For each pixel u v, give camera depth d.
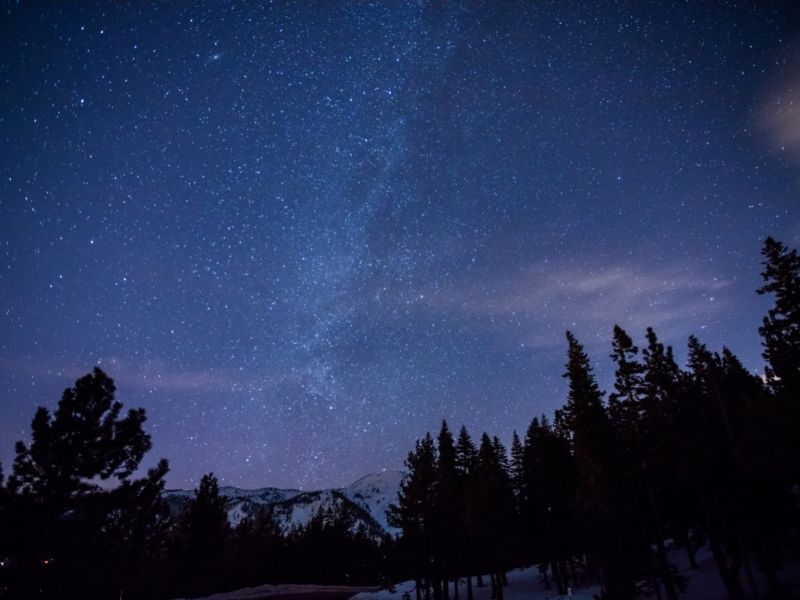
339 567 67.19
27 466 14.80
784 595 18.94
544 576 39.00
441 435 47.06
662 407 23.25
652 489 23.02
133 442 16.42
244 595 39.44
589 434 26.45
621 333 25.39
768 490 20.44
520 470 46.91
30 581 13.56
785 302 16.70
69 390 16.00
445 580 36.25
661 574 22.00
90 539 15.21
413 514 38.03
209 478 45.22
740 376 30.91
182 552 38.56
